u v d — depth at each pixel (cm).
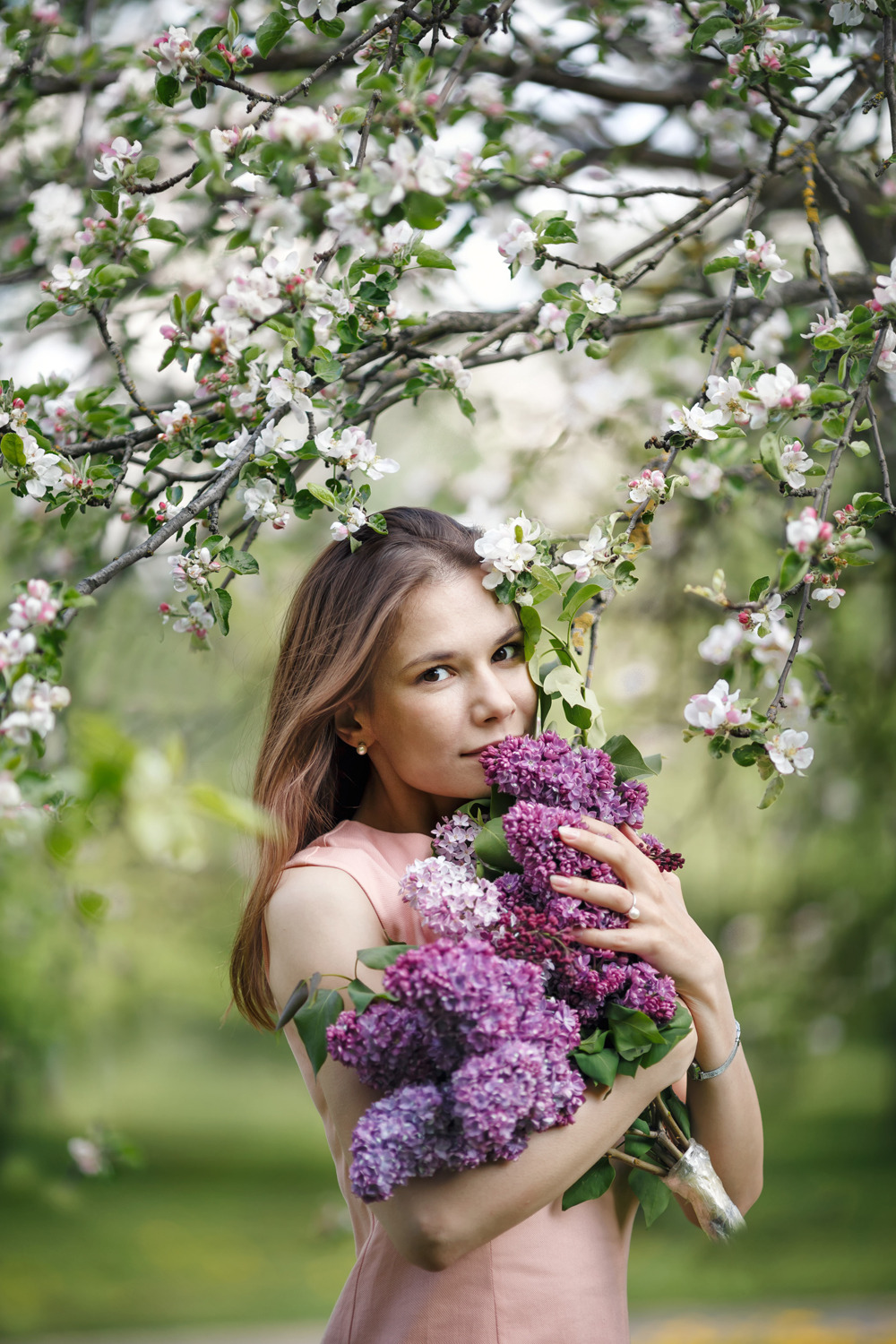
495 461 310
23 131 224
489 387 302
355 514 133
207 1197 802
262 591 336
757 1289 518
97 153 208
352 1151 98
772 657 127
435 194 119
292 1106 1110
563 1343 117
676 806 506
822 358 141
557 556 135
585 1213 126
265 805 141
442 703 127
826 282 149
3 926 302
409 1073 101
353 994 101
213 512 136
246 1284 614
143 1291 598
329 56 218
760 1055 470
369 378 171
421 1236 103
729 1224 121
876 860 450
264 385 139
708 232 270
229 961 149
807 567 119
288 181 121
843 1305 489
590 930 109
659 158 248
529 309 164
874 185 226
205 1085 1173
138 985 472
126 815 85
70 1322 550
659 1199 123
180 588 138
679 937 115
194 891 538
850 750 385
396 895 125
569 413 284
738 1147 125
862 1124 785
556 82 232
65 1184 296
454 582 129
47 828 98
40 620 106
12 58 205
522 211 215
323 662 135
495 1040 97
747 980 454
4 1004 360
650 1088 114
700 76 238
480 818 123
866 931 444
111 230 146
